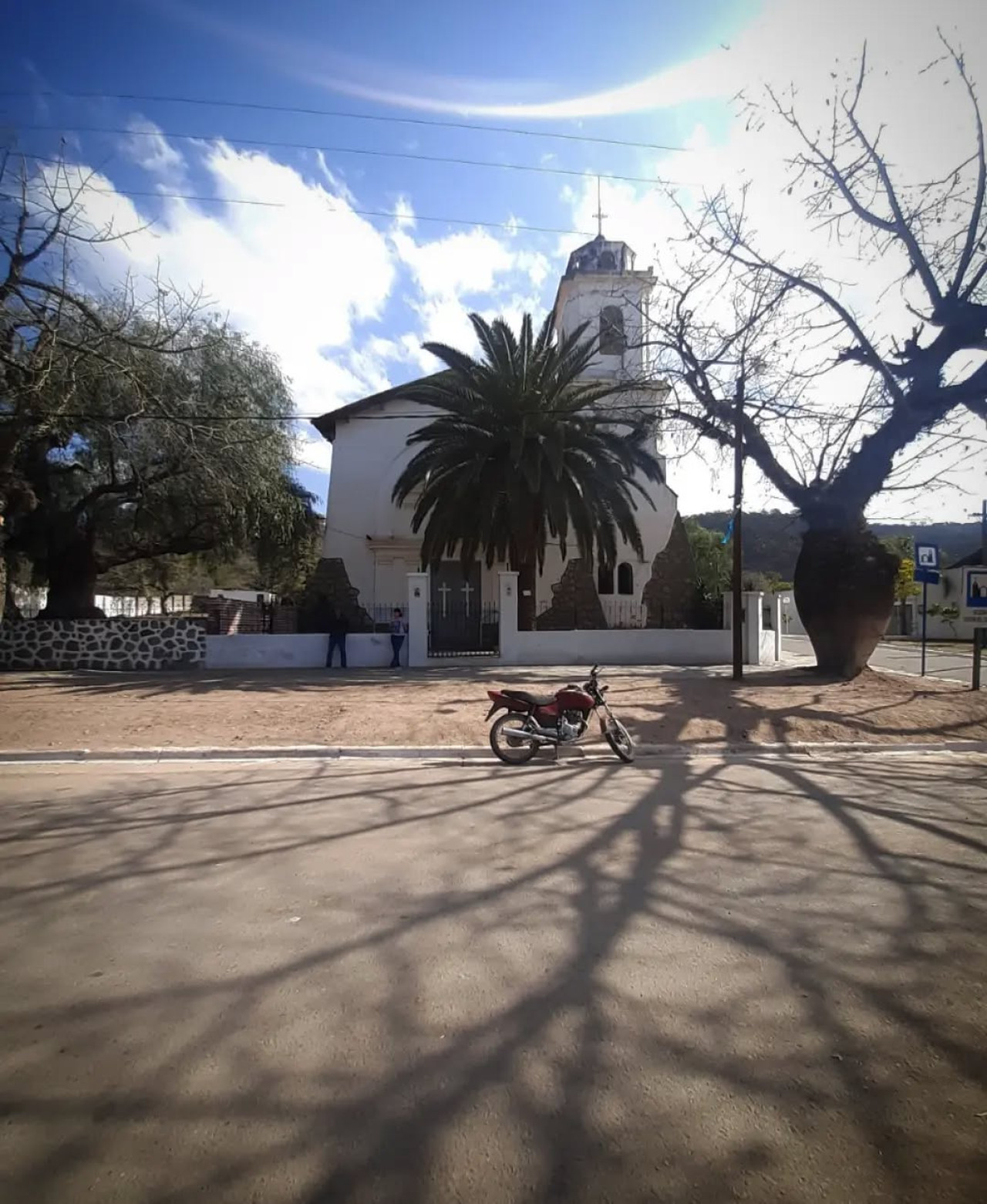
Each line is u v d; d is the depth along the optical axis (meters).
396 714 11.34
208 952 3.85
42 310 14.26
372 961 3.74
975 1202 2.23
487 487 20.33
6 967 3.70
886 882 4.86
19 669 18.20
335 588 28.47
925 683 14.96
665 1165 2.37
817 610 15.77
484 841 5.74
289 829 6.10
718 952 3.85
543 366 21.08
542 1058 2.93
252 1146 2.45
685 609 29.64
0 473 16.52
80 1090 2.74
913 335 14.15
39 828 6.12
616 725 9.40
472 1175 2.32
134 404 17.92
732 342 15.00
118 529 22.88
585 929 4.13
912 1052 2.98
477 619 24.47
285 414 22.39
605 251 30.33
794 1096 2.71
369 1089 2.74
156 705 12.10
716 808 6.79
